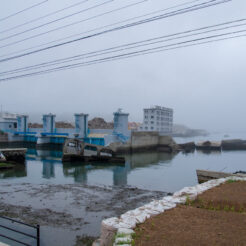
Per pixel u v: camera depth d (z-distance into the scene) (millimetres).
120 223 7164
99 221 15211
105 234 7102
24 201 19297
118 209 17688
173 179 31094
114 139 57156
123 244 5879
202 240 6145
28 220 15078
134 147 63062
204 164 47219
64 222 14930
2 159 36750
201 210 8680
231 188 12320
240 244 5906
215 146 78750
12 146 73000
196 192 11133
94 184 26578
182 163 47844
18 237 12344
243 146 82688
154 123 87250
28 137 74812
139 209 8609
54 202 19156
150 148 70562
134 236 6367
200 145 80562
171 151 71062
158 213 8273
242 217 7906
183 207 9062
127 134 60594
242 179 14648
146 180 29984
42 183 26469
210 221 7535
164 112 94312
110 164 42688
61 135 63000
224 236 6395
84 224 14680
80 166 39750
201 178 20469
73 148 45125
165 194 22703
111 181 28781
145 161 49219
